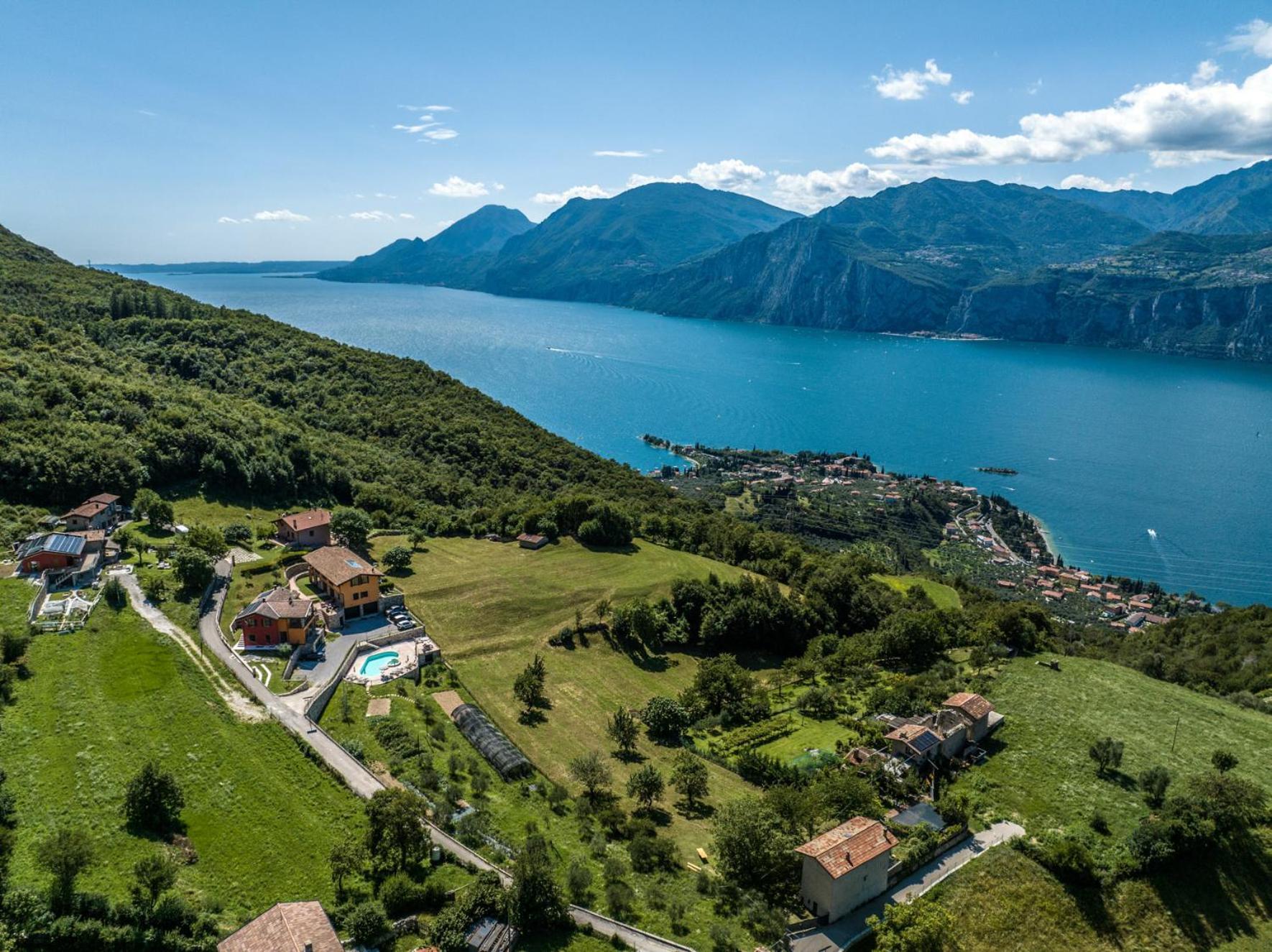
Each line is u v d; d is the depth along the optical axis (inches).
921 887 2593.5
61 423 5526.6
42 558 4101.9
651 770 3070.9
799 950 2298.2
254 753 2915.8
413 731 3339.1
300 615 3905.0
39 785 2507.4
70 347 7470.5
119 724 2915.8
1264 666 5196.9
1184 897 2652.6
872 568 7047.2
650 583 5497.1
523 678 3865.7
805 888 2497.5
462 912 2187.5
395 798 2485.2
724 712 3991.1
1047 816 3011.8
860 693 4301.2
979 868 2687.0
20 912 1939.0
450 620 4707.2
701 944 2268.7
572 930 2273.6
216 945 2003.0
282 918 1985.7
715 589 5378.9
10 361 6117.1
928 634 4672.7
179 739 2891.2
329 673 3764.8
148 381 7317.9
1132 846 2758.4
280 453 6486.2
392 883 2295.8
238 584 4490.7
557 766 3403.1
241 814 2581.2
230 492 5949.8
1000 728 3710.6
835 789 2938.0
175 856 2305.6
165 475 5762.8
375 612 4630.9
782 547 6860.2
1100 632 7436.0
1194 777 3193.9
